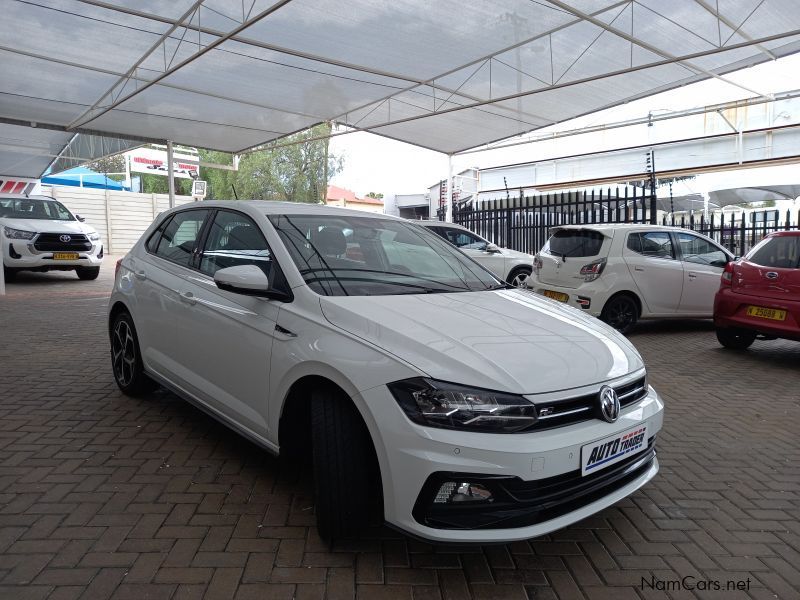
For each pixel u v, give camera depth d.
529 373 2.58
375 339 2.71
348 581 2.57
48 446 3.92
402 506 2.46
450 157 17.78
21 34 9.09
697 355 7.35
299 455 3.19
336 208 4.22
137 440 4.05
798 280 6.48
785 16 8.23
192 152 40.19
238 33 8.94
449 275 3.86
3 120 14.30
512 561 2.79
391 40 9.29
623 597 2.54
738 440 4.43
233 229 3.86
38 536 2.84
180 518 3.04
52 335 7.54
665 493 3.56
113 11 8.23
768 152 15.42
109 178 40.25
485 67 10.49
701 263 8.97
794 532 3.13
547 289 8.84
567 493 2.56
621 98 12.23
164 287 4.16
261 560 2.70
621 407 2.85
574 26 8.84
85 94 12.27
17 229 12.98
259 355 3.18
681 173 16.84
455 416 2.42
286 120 14.30
